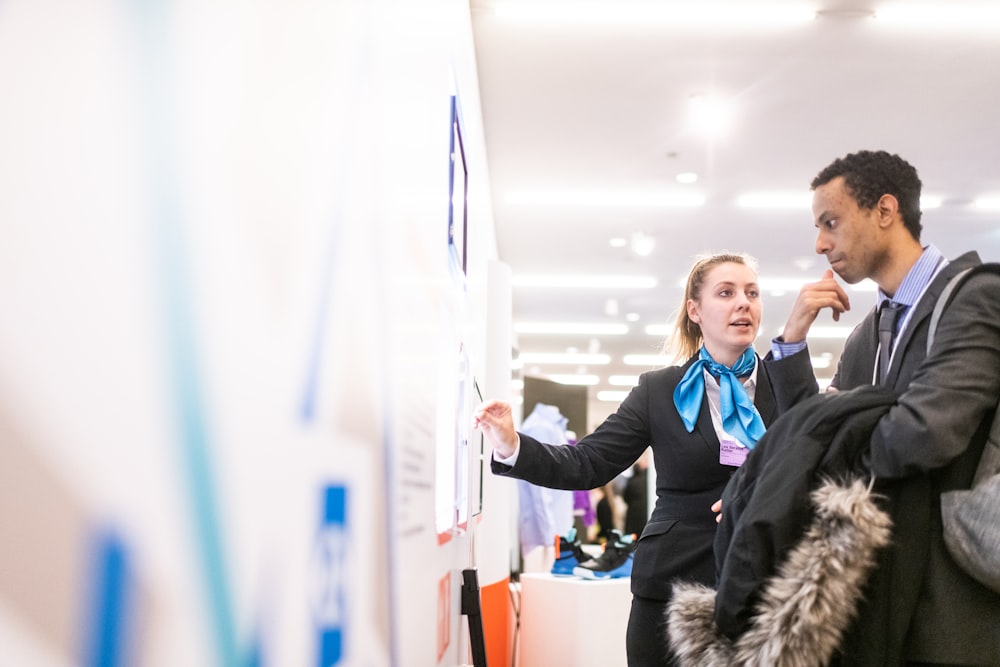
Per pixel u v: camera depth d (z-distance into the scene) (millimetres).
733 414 1847
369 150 806
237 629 430
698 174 6047
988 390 1138
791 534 1184
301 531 552
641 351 15180
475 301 3213
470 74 3385
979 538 1103
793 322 1660
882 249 1356
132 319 323
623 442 1940
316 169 592
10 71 254
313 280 585
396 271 1001
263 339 474
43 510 271
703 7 3740
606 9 3766
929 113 4898
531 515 4832
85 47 292
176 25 360
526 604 3811
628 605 3369
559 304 11203
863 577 1129
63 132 280
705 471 1827
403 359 1064
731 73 4414
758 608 1165
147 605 333
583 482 1906
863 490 1149
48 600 273
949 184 6160
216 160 404
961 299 1182
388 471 939
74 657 287
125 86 319
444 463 1696
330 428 639
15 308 258
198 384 381
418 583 1249
